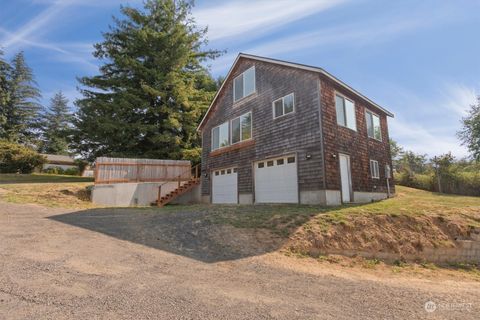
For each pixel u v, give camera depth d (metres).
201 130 19.67
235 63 16.14
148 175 17.88
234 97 16.38
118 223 8.79
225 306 3.56
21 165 26.31
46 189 14.41
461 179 19.59
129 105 20.34
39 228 7.50
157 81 22.38
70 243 6.26
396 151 38.19
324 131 11.23
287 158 12.48
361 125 14.20
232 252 6.36
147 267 5.02
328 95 11.95
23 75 40.25
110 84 22.00
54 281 4.11
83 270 4.64
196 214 9.92
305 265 5.80
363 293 4.32
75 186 15.77
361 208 9.10
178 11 24.03
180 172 19.28
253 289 4.24
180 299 3.71
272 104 13.55
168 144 21.78
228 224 8.23
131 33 22.61
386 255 6.78
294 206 10.57
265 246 6.77
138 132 21.25
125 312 3.27
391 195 15.48
